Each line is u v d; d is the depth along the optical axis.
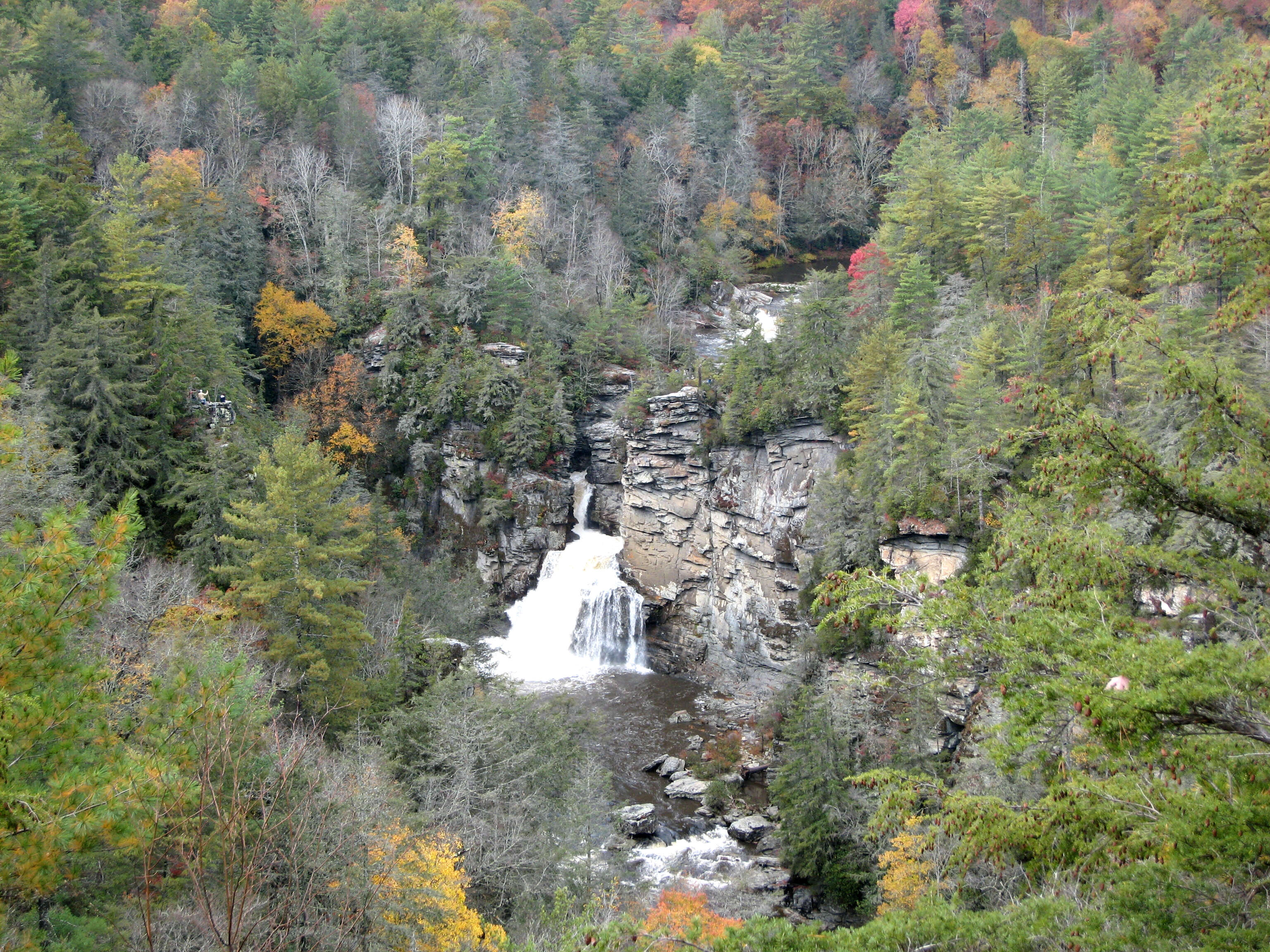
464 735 34.88
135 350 55.88
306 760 24.69
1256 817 11.33
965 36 138.12
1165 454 26.62
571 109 114.25
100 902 19.73
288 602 40.28
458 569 75.56
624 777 51.06
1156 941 11.79
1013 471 48.31
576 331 85.94
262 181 88.88
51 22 89.56
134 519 15.14
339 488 63.00
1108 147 83.75
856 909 37.41
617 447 79.94
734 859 42.22
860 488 54.75
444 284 84.06
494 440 75.69
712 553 69.62
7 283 55.75
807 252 123.75
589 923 15.05
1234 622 14.17
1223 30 105.19
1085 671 12.65
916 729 40.31
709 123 121.06
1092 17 126.19
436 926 24.45
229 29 114.50
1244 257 15.89
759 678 64.94
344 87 104.81
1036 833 13.03
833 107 128.25
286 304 78.69
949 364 55.50
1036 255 67.88
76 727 14.26
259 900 19.97
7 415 36.00
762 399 65.44
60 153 72.69
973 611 14.95
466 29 123.75
